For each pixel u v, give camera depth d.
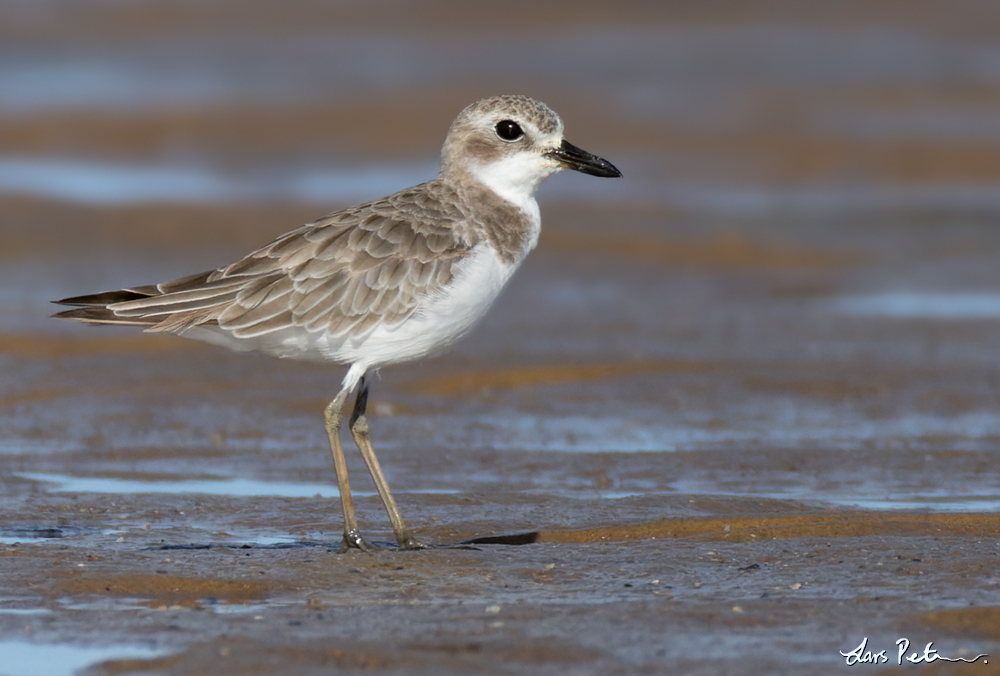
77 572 9.19
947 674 7.31
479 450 13.05
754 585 8.86
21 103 40.56
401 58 51.94
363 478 12.19
